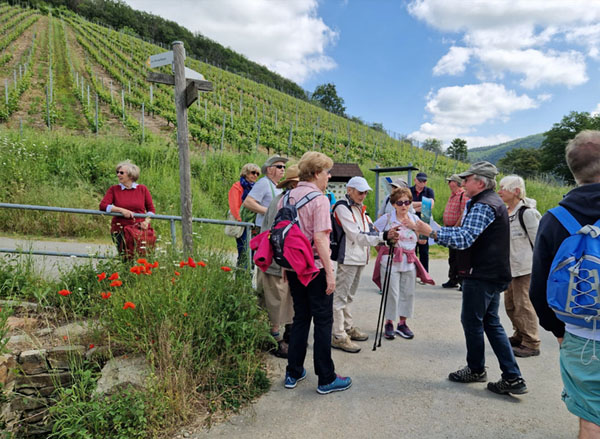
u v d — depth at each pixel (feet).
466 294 9.93
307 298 10.04
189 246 13.33
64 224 26.99
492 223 9.46
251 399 9.69
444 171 100.01
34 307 12.53
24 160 32.07
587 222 5.74
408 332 13.70
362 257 12.40
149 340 9.86
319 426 8.56
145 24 372.58
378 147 117.70
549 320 6.37
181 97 12.87
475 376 10.39
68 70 123.44
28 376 9.93
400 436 8.16
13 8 263.70
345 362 11.73
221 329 10.47
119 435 8.06
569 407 6.03
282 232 9.02
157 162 39.40
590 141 5.97
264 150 83.25
